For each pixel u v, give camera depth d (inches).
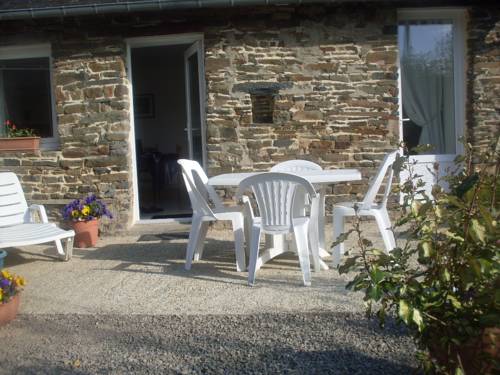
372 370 118.0
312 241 187.8
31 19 264.5
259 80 264.7
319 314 147.5
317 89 265.0
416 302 96.2
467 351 98.3
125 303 163.6
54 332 144.6
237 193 178.1
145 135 478.3
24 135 275.9
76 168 272.2
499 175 100.5
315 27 263.3
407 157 113.3
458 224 97.3
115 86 268.7
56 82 271.0
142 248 236.8
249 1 244.8
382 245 218.4
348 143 266.5
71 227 242.2
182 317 150.3
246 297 163.9
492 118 268.8
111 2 252.8
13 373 123.0
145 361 126.2
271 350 129.0
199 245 209.5
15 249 244.1
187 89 295.9
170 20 265.1
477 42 266.7
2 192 235.6
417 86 284.4
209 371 120.3
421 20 280.4
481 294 95.5
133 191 279.4
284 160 266.4
